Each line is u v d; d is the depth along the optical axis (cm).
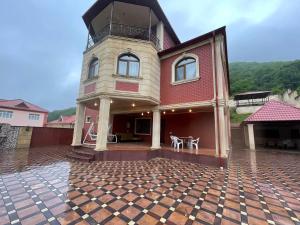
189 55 862
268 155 1058
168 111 1045
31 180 477
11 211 303
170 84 917
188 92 845
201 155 736
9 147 1133
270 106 1348
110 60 828
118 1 893
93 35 1145
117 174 552
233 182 486
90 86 886
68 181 472
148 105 983
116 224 268
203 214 302
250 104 2605
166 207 327
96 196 374
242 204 342
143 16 1022
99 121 788
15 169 598
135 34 1084
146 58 877
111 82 811
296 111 1205
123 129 1309
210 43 798
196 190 419
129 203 342
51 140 1390
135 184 457
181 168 650
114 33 992
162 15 1016
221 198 372
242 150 1336
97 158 753
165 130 1141
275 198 374
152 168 644
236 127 1994
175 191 411
